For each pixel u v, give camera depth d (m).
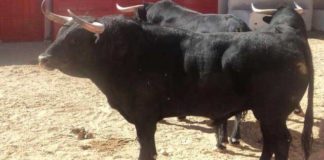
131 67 5.90
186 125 8.54
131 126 8.43
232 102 5.88
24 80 11.24
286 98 5.80
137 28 5.92
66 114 8.99
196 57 5.82
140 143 6.08
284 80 5.74
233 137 7.63
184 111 6.05
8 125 8.34
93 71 6.00
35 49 15.03
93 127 8.38
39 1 16.30
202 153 7.34
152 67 5.89
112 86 6.01
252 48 5.72
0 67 12.49
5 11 16.09
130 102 6.00
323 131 8.25
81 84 10.99
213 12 17.39
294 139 7.87
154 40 5.93
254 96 5.79
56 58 5.80
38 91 10.38
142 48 5.90
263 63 5.70
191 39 5.93
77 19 5.70
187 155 7.25
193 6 17.20
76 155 7.19
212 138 7.95
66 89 10.57
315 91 10.42
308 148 6.22
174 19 8.75
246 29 7.82
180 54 5.91
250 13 16.16
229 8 17.16
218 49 5.79
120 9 9.49
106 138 7.87
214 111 5.98
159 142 7.74
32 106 9.38
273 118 5.84
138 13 9.28
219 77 5.76
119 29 5.84
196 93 5.89
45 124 8.45
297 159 7.14
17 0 16.14
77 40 5.80
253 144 7.73
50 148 7.44
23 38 16.34
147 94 5.93
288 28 6.34
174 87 5.93
